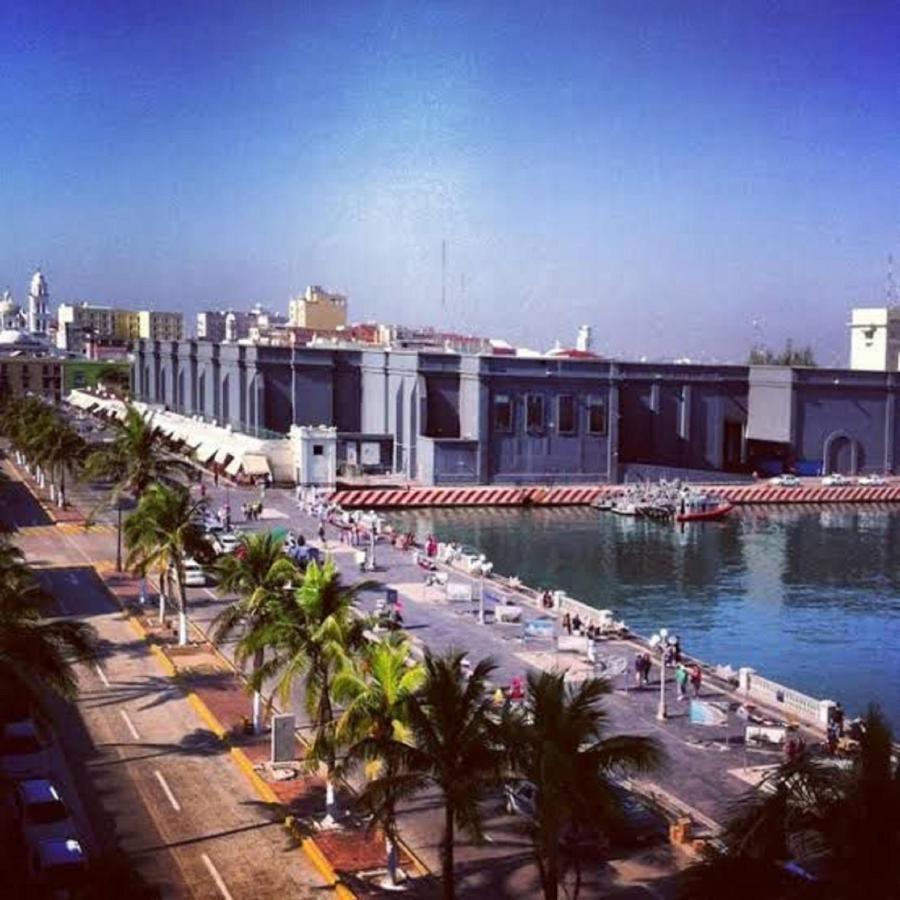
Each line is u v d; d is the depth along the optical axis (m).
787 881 23.05
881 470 173.25
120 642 64.06
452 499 142.25
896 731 59.50
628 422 162.62
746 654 76.31
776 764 46.41
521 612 73.56
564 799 27.06
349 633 38.44
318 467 143.00
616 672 59.91
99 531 104.06
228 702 52.62
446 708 29.72
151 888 27.58
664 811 40.91
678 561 109.69
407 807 40.97
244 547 54.22
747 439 172.88
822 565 108.81
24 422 149.12
